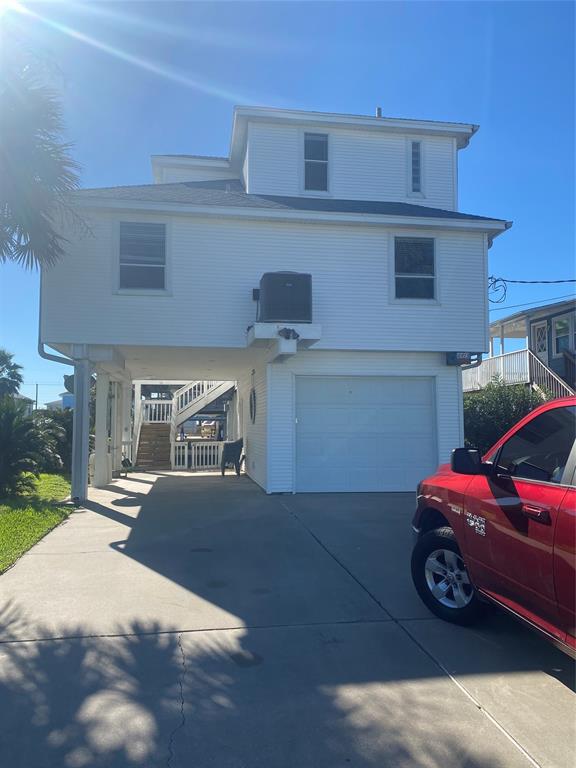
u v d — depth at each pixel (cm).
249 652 459
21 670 424
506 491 432
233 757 326
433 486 552
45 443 1295
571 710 374
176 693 394
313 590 613
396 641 482
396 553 764
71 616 530
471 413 1723
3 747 333
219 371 1764
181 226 1239
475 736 345
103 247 1208
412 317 1329
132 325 1212
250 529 916
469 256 1360
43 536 863
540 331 2405
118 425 1878
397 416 1356
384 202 1493
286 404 1310
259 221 1267
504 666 436
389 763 321
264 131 1466
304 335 1162
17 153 1017
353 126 1484
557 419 410
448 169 1539
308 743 339
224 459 1744
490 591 455
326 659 448
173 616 533
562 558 361
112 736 344
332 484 1327
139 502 1198
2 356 3456
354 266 1309
